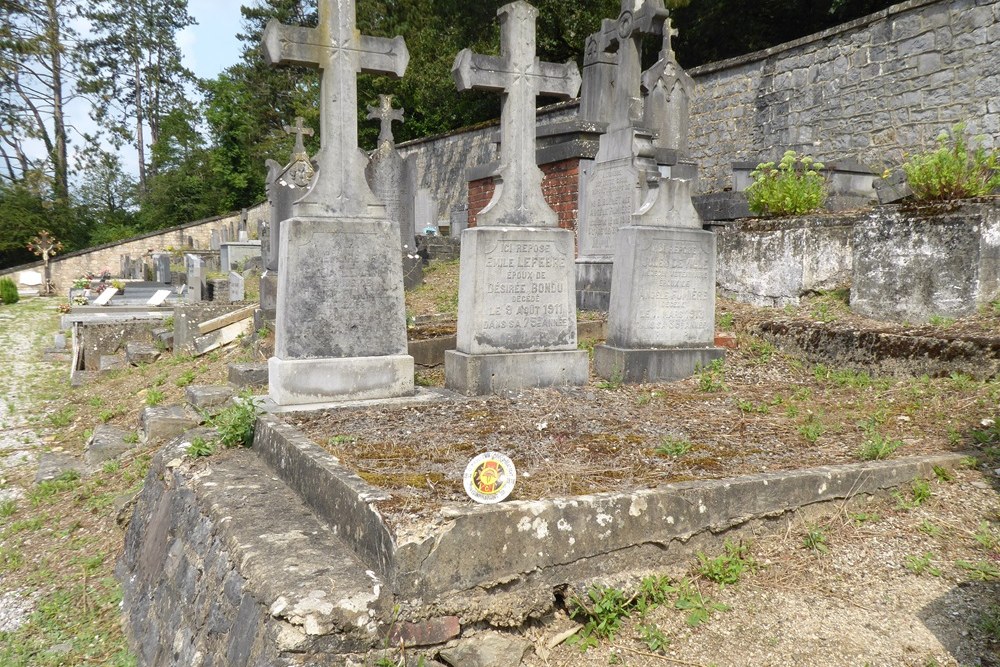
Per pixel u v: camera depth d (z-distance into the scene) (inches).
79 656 163.8
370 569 122.6
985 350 215.8
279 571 121.5
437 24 1121.4
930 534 143.1
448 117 1219.9
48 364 505.4
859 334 253.4
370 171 490.0
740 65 632.4
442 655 115.4
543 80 248.1
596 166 373.4
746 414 213.0
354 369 225.8
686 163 459.8
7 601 188.7
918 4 487.2
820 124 565.6
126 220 1967.3
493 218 241.8
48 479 269.1
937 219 261.3
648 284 258.5
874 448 167.2
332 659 109.0
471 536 119.3
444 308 408.8
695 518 138.5
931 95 488.4
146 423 266.7
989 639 115.6
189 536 161.5
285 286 219.3
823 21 812.6
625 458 167.0
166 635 150.7
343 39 227.3
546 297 249.1
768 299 337.4
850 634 119.3
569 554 127.0
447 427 193.8
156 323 498.9
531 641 120.6
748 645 118.3
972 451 172.1
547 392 236.4
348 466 154.3
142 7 1886.1
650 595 129.5
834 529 147.5
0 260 1464.1
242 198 1764.3
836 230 325.1
